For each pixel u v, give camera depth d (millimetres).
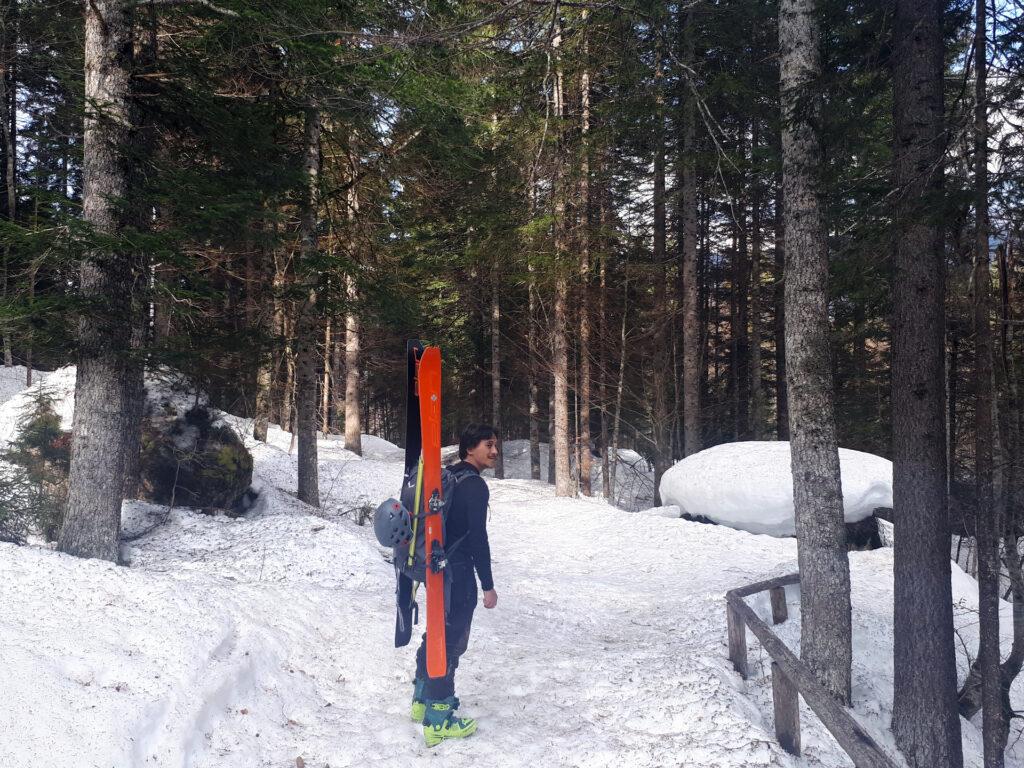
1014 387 5988
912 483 4895
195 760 3098
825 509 5129
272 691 3850
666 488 13328
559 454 15383
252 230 6773
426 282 18203
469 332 25609
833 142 5078
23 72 11859
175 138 7281
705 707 3939
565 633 6352
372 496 13320
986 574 5102
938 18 4777
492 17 5598
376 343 21031
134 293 6090
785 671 3932
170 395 9570
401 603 3668
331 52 7121
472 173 12266
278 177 7719
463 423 28312
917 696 4859
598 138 12906
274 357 10164
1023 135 4371
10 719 2732
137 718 3012
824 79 4883
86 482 5789
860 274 5242
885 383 19000
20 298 5316
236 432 10164
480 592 7297
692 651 5371
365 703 4039
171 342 7152
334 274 10203
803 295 5113
